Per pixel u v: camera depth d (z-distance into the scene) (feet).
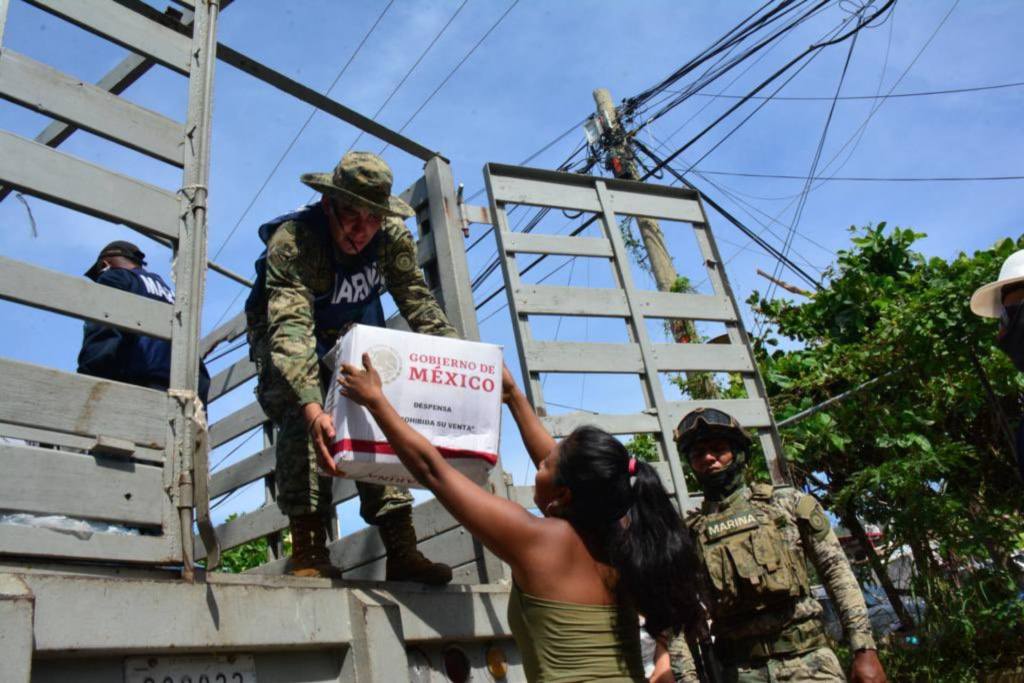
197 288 10.08
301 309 10.83
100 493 8.64
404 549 11.49
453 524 13.05
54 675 7.43
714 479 11.63
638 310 17.40
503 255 16.05
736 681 10.76
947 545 20.94
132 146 10.20
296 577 10.03
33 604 7.04
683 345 17.88
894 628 22.89
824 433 22.41
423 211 14.90
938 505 21.04
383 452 9.35
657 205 19.07
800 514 11.13
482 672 11.32
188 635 8.25
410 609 10.43
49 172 9.22
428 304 12.32
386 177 11.07
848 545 24.85
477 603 11.46
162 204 10.22
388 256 12.17
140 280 13.46
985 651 20.70
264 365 11.73
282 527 15.38
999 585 20.90
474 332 13.65
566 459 7.91
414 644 10.48
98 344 12.46
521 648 7.84
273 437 17.03
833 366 23.75
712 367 18.21
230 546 16.34
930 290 22.11
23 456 8.19
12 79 9.28
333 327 11.84
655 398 16.83
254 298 11.84
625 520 7.95
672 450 16.58
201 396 14.26
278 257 11.03
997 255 21.98
